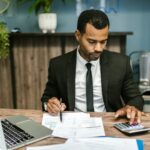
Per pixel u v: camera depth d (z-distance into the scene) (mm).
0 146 855
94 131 999
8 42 2229
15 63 2461
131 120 1083
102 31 1247
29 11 2500
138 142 897
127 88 1495
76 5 2586
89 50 1298
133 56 2652
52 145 886
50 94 1532
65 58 1523
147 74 2410
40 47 2418
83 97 1450
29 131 998
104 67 1460
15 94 2537
